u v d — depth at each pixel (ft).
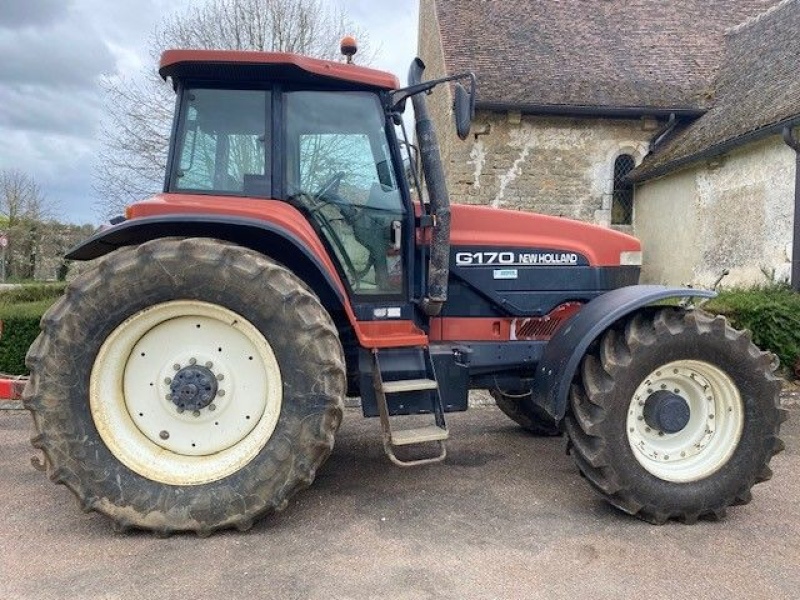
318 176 11.61
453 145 40.16
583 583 8.54
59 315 9.84
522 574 8.75
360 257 11.88
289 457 9.87
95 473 9.78
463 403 12.00
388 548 9.49
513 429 16.47
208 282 9.89
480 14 44.73
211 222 10.11
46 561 9.09
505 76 39.99
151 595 8.20
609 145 40.83
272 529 10.16
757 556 9.38
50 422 9.74
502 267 13.03
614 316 10.59
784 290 25.55
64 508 10.99
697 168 35.70
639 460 10.52
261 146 11.27
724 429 10.98
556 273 13.25
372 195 11.89
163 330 10.34
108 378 10.12
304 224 10.94
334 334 10.13
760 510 11.18
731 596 8.25
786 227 28.89
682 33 44.37
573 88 39.60
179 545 9.61
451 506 11.14
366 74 11.52
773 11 40.50
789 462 13.67
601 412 10.39
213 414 10.32
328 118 11.63
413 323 12.21
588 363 10.80
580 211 41.04
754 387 10.80
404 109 12.67
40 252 72.90
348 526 10.27
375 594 8.21
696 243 35.83
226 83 11.26
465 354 12.07
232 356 10.37
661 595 8.26
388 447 10.66
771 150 29.89
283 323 9.94
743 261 32.01
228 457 10.18
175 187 11.22
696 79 40.91
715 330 10.75
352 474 12.78
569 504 11.32
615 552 9.45
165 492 9.83
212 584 8.46
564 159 40.73
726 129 32.96
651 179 39.27
